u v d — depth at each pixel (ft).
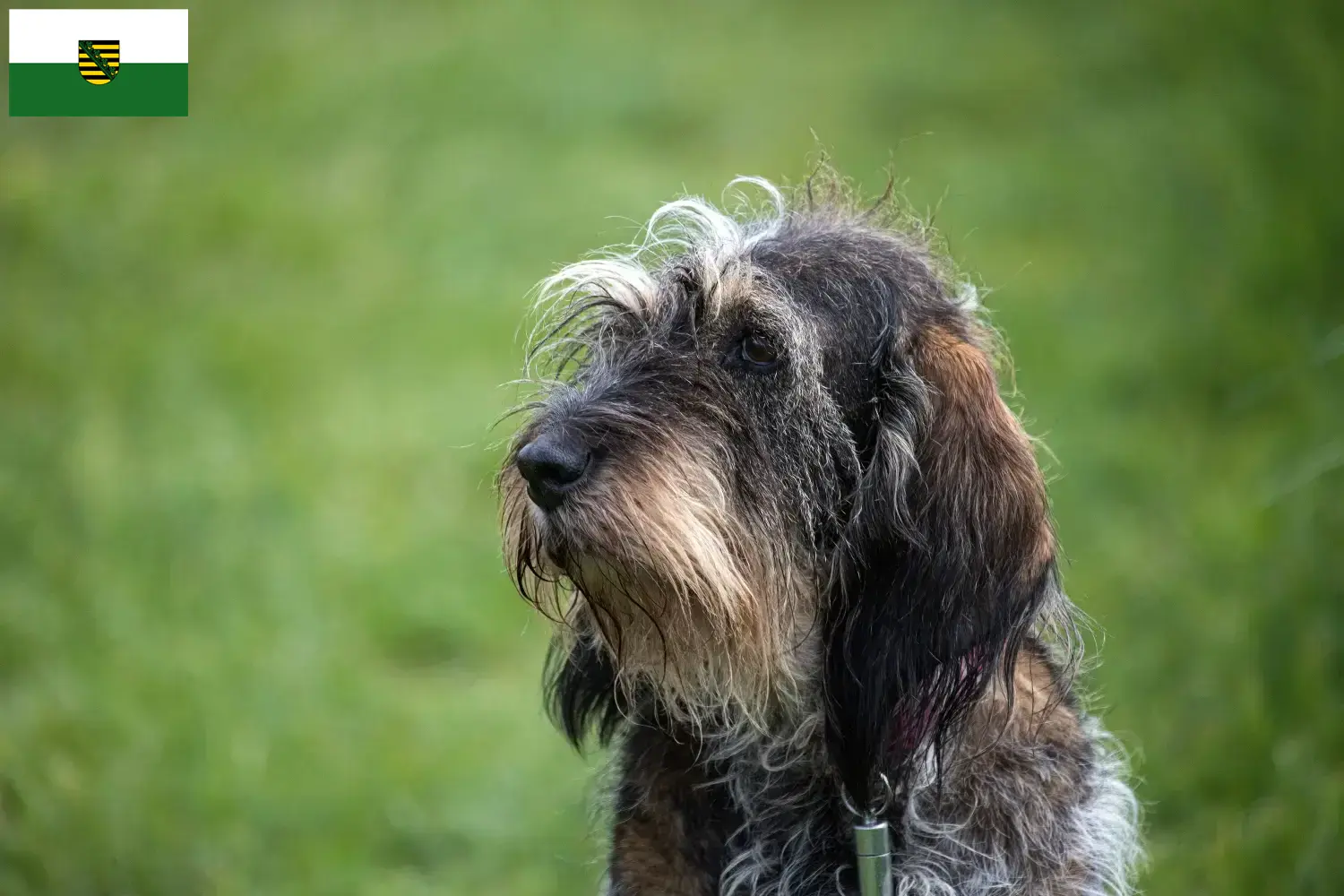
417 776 32.73
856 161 66.28
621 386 21.39
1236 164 57.52
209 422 47.16
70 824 29.43
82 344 51.60
